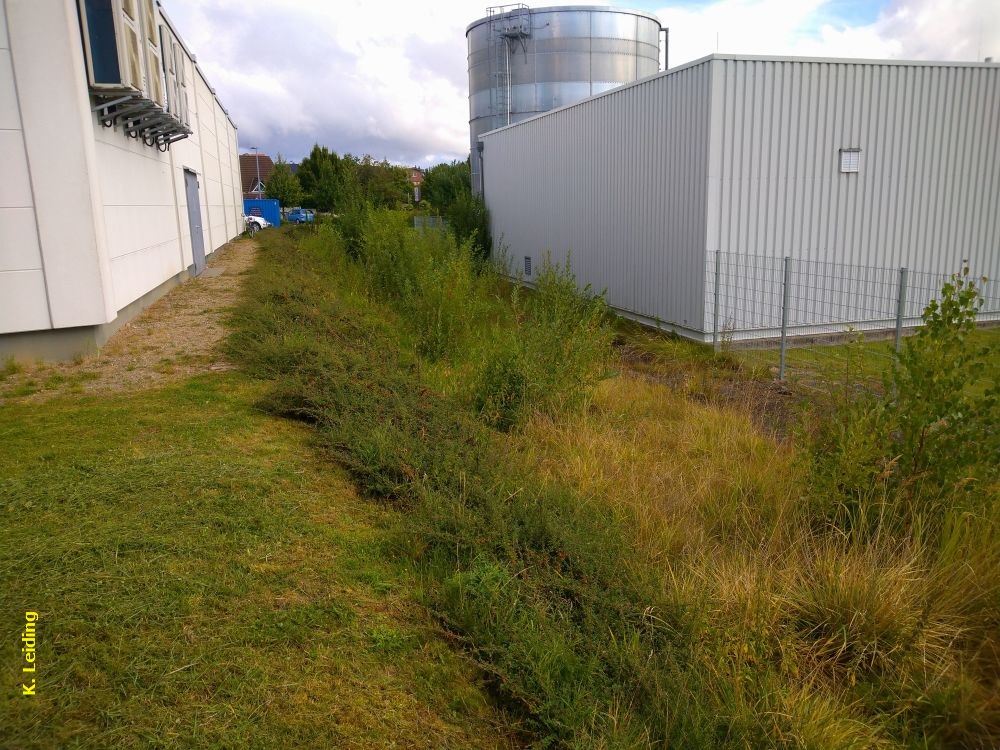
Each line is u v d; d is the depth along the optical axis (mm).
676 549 4008
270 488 4203
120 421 5441
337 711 2518
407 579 3477
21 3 7055
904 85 10469
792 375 7180
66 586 2916
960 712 2787
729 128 9766
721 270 10055
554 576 3410
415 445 4797
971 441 3963
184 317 10414
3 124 7125
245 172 74938
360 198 19156
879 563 3717
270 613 2980
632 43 21969
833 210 10484
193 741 2236
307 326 8578
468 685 2828
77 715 2287
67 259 7539
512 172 17453
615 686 2771
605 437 5609
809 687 2891
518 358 6312
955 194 11078
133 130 10531
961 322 4047
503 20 22031
